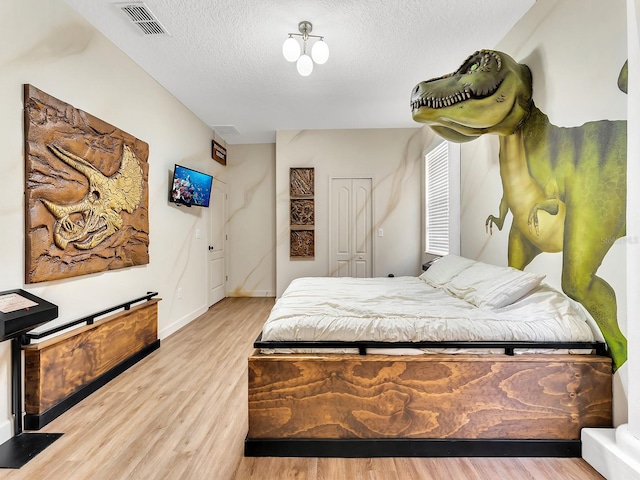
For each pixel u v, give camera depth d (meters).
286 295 2.48
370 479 1.44
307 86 3.42
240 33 2.51
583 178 1.76
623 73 1.53
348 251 4.93
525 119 2.23
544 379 1.59
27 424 1.82
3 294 1.69
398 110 4.11
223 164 5.34
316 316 1.77
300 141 4.89
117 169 2.60
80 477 1.45
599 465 1.46
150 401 2.11
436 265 3.23
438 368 1.59
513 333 1.63
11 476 1.46
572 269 1.84
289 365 1.59
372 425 1.60
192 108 4.02
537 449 1.58
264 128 4.82
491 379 1.59
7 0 1.74
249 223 5.62
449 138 2.48
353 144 4.87
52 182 1.99
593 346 1.61
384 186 4.86
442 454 1.58
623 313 1.53
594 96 1.69
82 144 2.23
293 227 4.92
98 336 2.31
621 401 1.55
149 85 3.14
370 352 1.62
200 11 2.25
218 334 3.52
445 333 1.63
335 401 1.60
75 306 2.21
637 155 1.31
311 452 1.58
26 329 1.68
